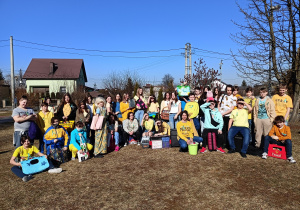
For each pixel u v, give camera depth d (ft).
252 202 11.12
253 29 35.94
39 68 127.13
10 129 40.63
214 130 20.20
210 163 16.96
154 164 17.12
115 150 21.84
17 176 15.48
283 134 17.35
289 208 10.51
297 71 36.42
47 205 11.32
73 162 18.37
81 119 20.86
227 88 21.61
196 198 11.68
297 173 14.66
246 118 19.20
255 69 36.06
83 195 12.32
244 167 15.97
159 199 11.66
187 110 22.09
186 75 73.15
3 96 128.77
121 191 12.69
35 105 100.32
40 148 20.24
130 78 93.76
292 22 33.65
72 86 98.63
